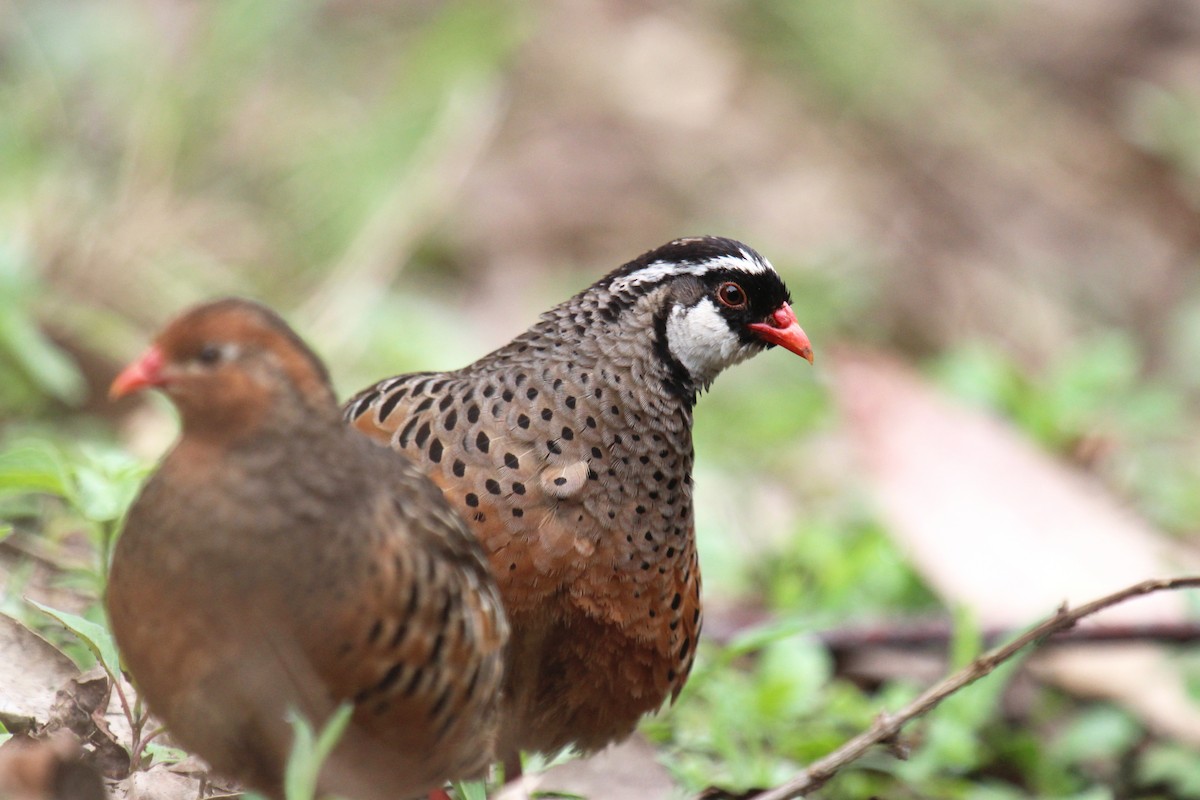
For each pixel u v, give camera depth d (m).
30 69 14.52
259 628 5.83
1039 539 11.45
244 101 14.89
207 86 14.19
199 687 5.89
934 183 18.97
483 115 15.21
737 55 19.30
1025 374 16.55
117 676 7.00
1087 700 10.51
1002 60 21.34
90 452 8.03
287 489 5.84
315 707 5.99
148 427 11.34
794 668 9.48
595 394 7.77
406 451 7.55
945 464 11.93
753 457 13.84
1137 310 18.77
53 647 7.49
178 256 13.32
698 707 9.41
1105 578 11.18
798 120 18.95
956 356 14.87
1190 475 14.30
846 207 18.06
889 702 9.78
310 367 5.94
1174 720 10.31
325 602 5.89
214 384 5.75
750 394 14.72
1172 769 10.00
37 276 11.80
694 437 13.73
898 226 18.23
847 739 9.17
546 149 17.42
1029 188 19.45
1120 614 11.01
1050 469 12.03
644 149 17.77
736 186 17.92
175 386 5.75
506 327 15.48
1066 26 22.31
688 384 8.16
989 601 10.96
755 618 10.79
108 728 7.09
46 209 12.84
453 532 6.50
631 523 7.68
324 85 16.16
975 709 9.56
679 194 17.59
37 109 13.95
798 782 7.06
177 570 5.77
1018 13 22.20
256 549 5.79
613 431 7.75
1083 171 20.09
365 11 17.59
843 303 16.50
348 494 5.97
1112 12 22.81
